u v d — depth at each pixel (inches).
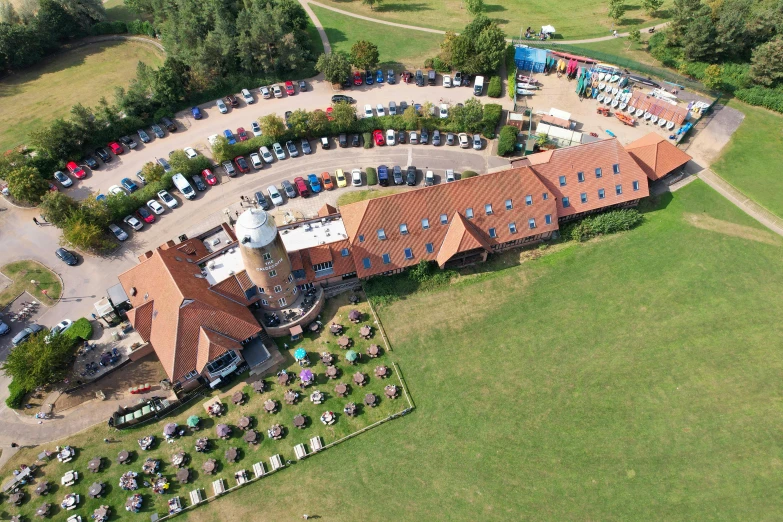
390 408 2274.9
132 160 3432.6
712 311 2536.9
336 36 4544.8
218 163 3344.0
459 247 2588.6
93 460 2122.3
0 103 4028.1
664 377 2321.6
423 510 2001.7
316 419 2246.6
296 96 3885.3
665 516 1953.7
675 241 2844.5
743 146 3368.6
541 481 2053.4
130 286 2524.6
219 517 2007.9
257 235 2145.7
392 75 3939.5
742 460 2071.9
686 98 3688.5
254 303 2554.1
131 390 2346.2
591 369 2363.4
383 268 2642.7
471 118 3376.0
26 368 2267.5
